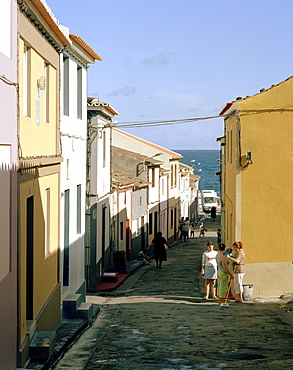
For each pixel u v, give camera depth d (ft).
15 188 29.68
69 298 48.08
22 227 31.78
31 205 35.06
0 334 26.40
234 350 33.86
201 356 32.40
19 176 30.68
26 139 33.73
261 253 62.23
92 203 73.36
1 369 26.50
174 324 43.47
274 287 62.18
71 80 54.24
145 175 124.36
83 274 60.18
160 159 153.28
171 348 34.83
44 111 40.75
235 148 63.26
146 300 61.77
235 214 62.59
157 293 69.00
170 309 52.03
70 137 53.26
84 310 46.78
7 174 28.66
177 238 169.89
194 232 188.96
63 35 42.70
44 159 37.99
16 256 29.94
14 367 29.37
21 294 31.09
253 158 61.98
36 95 37.01
